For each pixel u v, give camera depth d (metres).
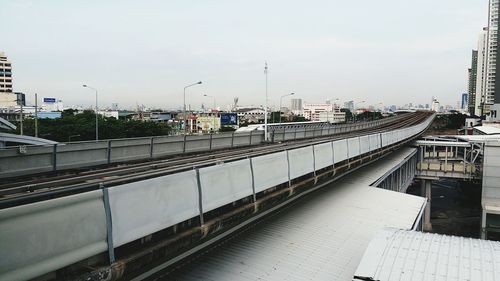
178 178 6.80
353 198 15.30
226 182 8.30
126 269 5.51
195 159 16.22
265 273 8.23
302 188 12.11
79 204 4.98
